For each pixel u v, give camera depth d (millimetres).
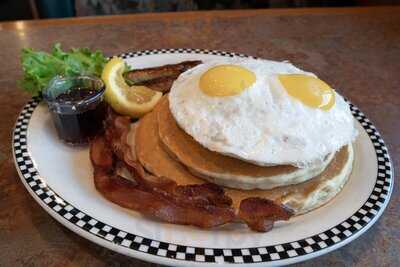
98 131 352
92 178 305
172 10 726
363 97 442
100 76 385
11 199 299
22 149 311
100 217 259
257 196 283
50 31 519
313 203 285
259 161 269
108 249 262
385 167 323
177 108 301
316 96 298
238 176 280
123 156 306
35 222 283
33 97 366
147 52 454
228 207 267
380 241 285
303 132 282
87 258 262
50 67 371
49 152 319
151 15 578
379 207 285
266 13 605
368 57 517
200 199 270
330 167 310
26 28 520
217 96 290
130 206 270
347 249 278
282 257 242
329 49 529
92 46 495
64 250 266
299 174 285
